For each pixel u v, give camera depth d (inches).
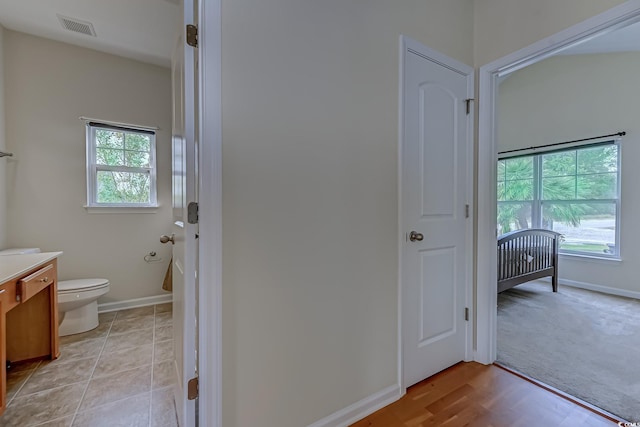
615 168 142.8
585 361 78.2
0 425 55.1
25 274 63.1
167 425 55.4
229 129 43.9
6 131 97.4
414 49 66.6
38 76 102.5
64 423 55.7
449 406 60.7
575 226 156.3
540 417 57.2
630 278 136.9
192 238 43.2
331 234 54.4
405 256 65.4
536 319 109.3
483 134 77.6
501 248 121.0
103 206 113.3
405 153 65.2
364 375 58.7
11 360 75.7
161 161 124.8
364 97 58.4
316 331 52.8
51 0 84.4
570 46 64.8
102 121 112.9
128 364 76.7
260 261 47.0
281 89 48.4
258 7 46.0
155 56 116.0
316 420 52.8
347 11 56.0
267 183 47.4
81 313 95.5
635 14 54.0
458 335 77.4
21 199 100.0
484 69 77.5
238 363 45.3
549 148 163.8
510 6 72.1
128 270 118.6
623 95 139.7
